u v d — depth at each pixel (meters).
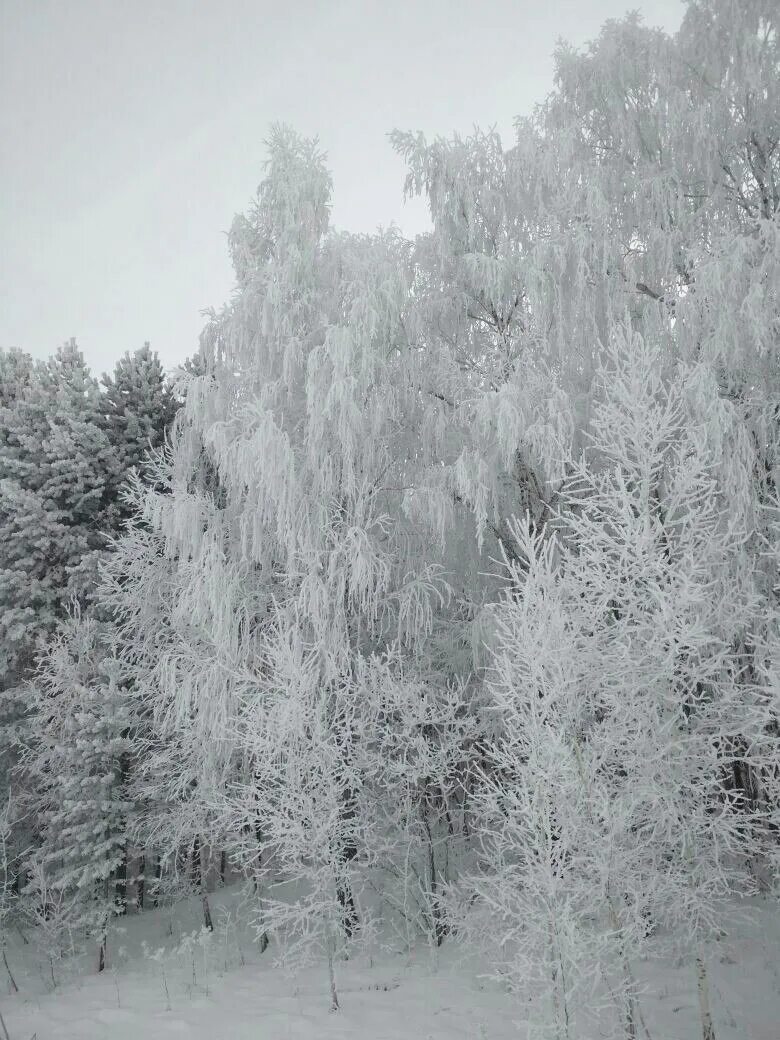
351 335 9.46
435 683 10.41
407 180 10.70
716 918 5.78
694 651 5.54
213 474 11.94
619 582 5.80
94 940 11.62
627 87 10.61
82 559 13.90
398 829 9.59
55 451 14.91
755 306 7.59
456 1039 6.27
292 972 8.05
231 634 10.03
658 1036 5.75
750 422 8.20
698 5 9.97
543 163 9.95
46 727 12.80
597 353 10.06
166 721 10.73
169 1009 7.89
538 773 5.39
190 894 12.95
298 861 7.80
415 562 10.89
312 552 9.70
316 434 9.64
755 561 7.82
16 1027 8.01
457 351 11.14
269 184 10.81
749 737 5.59
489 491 9.68
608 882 5.46
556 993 5.21
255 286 10.20
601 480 6.57
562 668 5.67
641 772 5.59
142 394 16.77
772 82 9.52
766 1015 5.99
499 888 6.07
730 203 10.15
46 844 11.79
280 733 7.59
